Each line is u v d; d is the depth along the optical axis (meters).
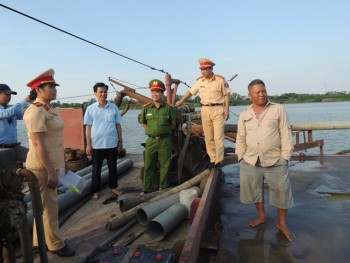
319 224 4.37
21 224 2.54
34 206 2.62
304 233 4.10
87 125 5.37
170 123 5.48
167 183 5.55
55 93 3.28
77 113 7.88
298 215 4.73
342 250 3.62
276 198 4.04
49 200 3.32
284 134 3.91
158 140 5.39
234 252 3.66
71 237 4.00
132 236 3.97
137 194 5.66
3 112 5.29
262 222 4.41
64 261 3.38
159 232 4.04
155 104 5.41
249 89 4.00
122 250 3.35
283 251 3.65
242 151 4.22
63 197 4.80
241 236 4.07
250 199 4.26
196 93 6.14
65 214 4.70
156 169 6.03
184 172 6.33
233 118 36.78
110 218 4.55
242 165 4.24
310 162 8.47
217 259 3.51
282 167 3.96
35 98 3.38
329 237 3.96
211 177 5.39
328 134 20.53
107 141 5.37
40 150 3.07
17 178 2.59
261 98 3.90
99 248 3.52
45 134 3.20
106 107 5.43
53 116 3.27
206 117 5.91
